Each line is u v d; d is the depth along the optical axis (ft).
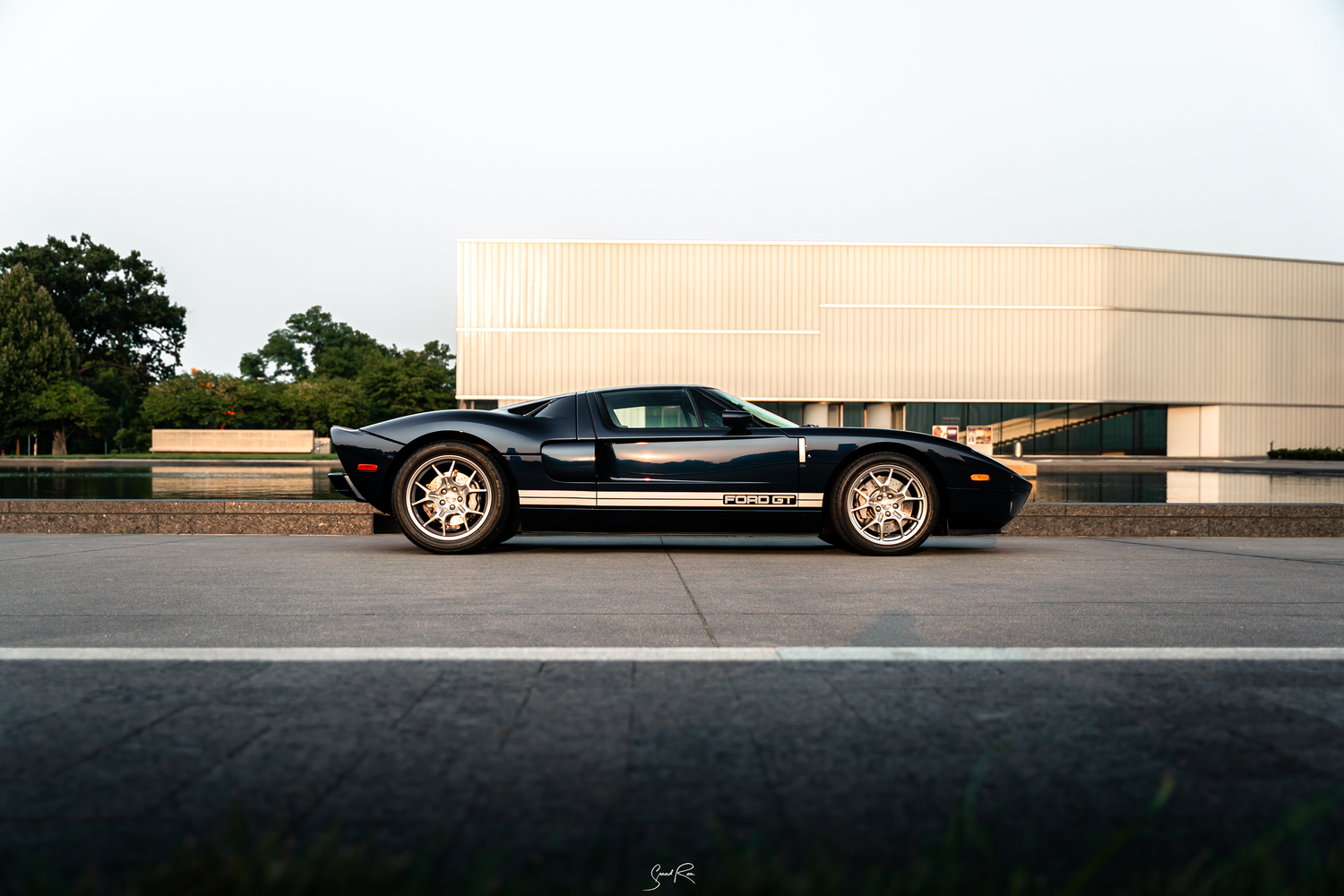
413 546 18.19
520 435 16.92
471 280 99.71
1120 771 5.08
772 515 16.92
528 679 7.18
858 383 100.53
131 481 49.44
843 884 3.43
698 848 4.02
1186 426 106.32
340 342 274.16
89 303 164.86
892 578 13.43
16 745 5.47
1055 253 100.83
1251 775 5.02
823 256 100.68
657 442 16.88
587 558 16.10
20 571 13.75
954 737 5.71
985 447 91.66
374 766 5.13
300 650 8.20
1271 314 105.40
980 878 3.63
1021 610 10.51
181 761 5.20
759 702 6.55
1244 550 17.70
